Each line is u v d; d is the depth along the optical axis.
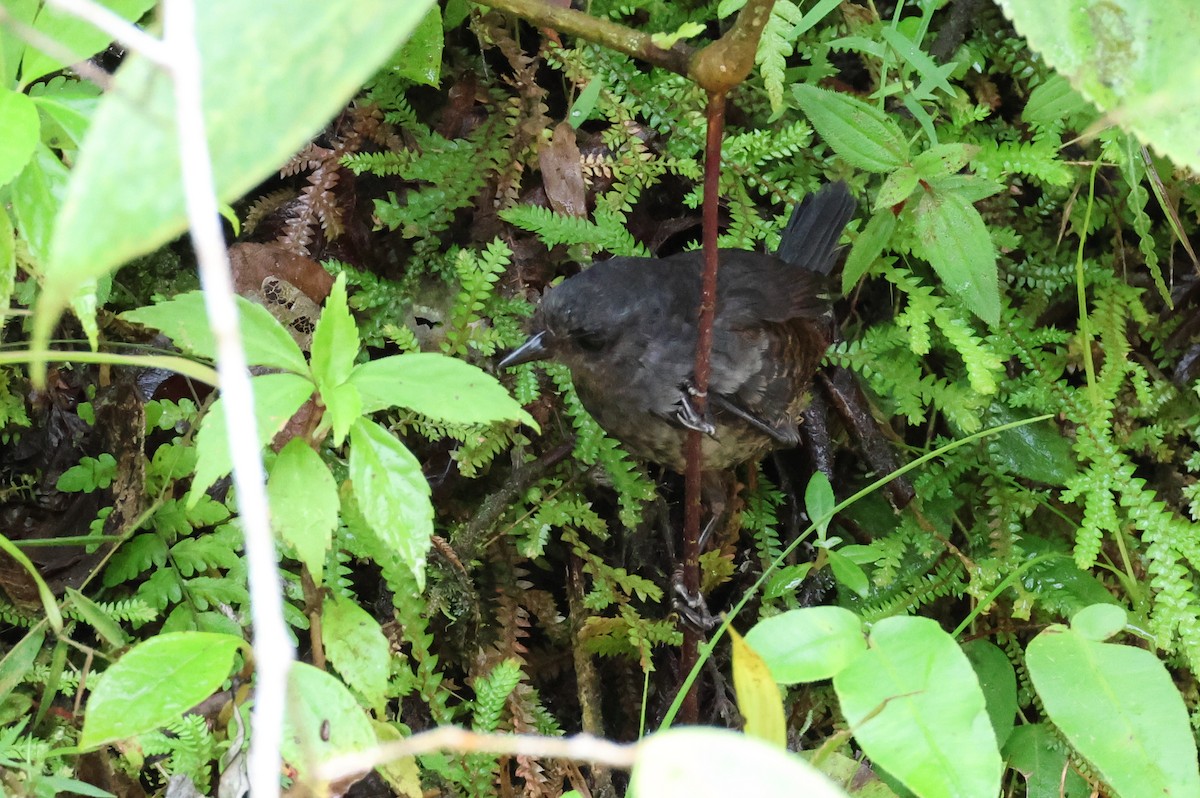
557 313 2.97
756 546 3.48
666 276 3.07
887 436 3.52
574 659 3.26
